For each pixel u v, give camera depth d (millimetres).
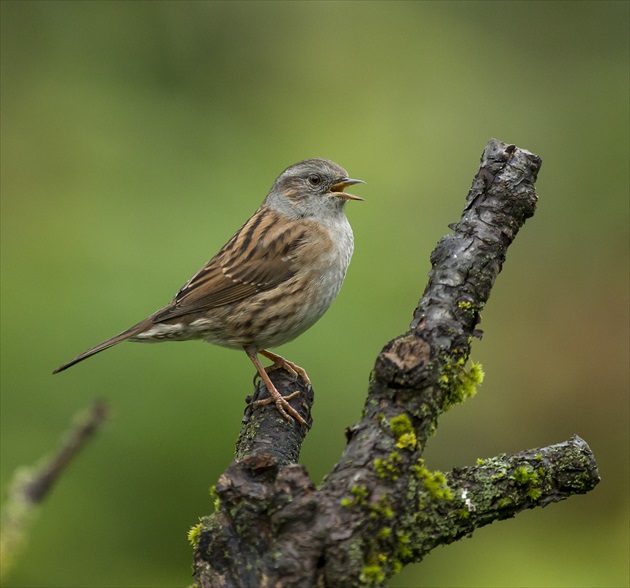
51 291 12414
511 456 5316
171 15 17969
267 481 4766
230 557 4684
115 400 11461
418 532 4918
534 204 5574
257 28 18297
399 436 4781
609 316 16281
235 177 14992
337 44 18406
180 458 11398
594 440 15602
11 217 14391
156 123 16453
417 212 15406
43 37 17312
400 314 12883
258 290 8719
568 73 18672
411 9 19031
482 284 5328
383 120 17297
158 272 12906
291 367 8367
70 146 15648
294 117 17062
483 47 18797
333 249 9016
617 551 13953
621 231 16938
